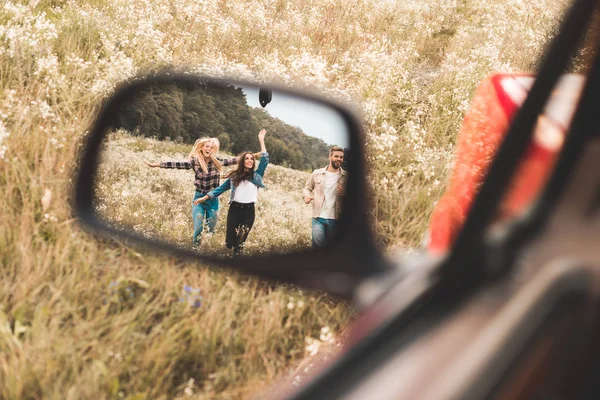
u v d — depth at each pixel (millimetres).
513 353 771
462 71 7609
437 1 11305
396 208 4656
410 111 6863
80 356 2818
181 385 2879
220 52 7672
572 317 857
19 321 3021
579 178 926
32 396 2664
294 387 2953
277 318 3217
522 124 893
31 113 4641
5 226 3613
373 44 8734
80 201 2557
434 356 780
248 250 2627
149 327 3244
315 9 10195
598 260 873
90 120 4508
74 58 5898
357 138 1680
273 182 2471
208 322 3152
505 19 10867
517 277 867
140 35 7074
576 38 887
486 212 880
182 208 2955
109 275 3328
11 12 6379
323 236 1230
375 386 766
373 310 951
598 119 920
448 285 877
